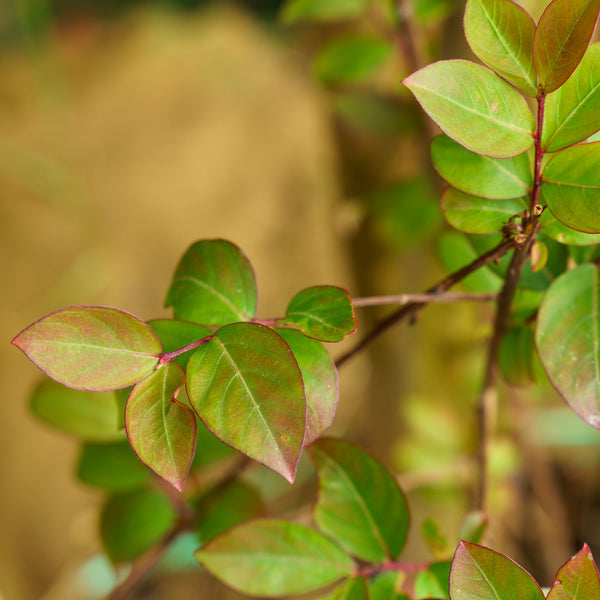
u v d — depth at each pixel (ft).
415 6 2.07
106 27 6.35
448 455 2.83
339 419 4.45
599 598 1.28
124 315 1.30
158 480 1.80
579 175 1.31
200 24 6.26
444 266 1.65
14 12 5.99
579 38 1.27
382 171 2.85
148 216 5.30
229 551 1.49
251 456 1.27
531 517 3.52
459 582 1.30
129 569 2.34
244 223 5.29
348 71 2.29
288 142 5.50
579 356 1.37
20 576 4.06
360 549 1.50
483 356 2.77
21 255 5.08
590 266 1.40
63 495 4.39
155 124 5.63
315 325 1.35
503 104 1.31
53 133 5.52
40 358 1.28
